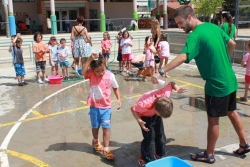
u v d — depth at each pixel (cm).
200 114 584
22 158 425
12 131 527
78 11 2528
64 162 411
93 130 425
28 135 508
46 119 584
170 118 565
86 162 409
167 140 468
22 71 871
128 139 479
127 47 988
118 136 491
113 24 2500
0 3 2272
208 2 2777
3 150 452
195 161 400
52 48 955
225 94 364
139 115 369
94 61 391
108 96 409
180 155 418
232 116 397
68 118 586
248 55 620
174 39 1398
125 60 1000
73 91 796
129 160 412
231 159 403
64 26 2494
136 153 431
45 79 914
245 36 1157
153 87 813
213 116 372
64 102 696
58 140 484
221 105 367
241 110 595
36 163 410
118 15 2673
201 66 369
